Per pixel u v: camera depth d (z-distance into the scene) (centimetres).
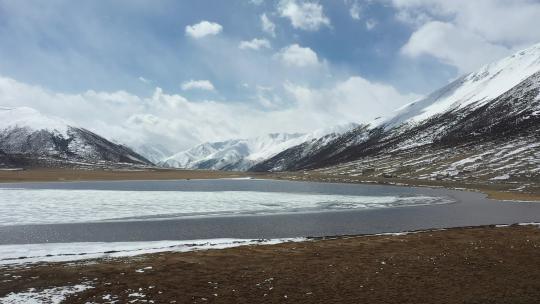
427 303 2281
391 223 5566
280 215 6291
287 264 3105
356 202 8419
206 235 4534
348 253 3488
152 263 3084
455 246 3769
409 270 2958
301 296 2402
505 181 14300
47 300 2269
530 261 3209
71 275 2739
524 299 2339
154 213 6284
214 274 2822
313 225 5338
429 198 9512
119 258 3253
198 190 11712
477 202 8650
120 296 2359
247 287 2558
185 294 2414
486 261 3212
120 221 5484
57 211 6344
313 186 14862
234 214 6328
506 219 6003
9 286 2498
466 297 2372
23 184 13725
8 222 5291
